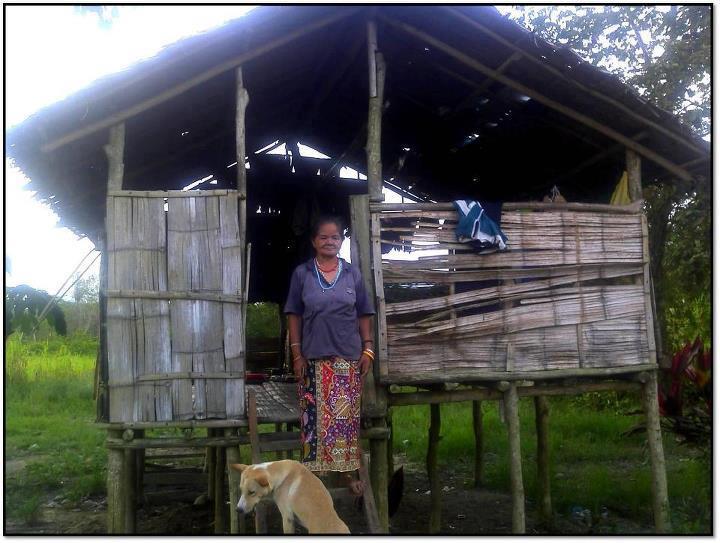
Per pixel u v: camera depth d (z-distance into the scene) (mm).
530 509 7527
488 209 5715
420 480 9039
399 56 6422
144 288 5051
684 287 11352
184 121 6410
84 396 15500
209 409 5055
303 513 4164
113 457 5051
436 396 5738
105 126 5098
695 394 7164
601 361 5992
